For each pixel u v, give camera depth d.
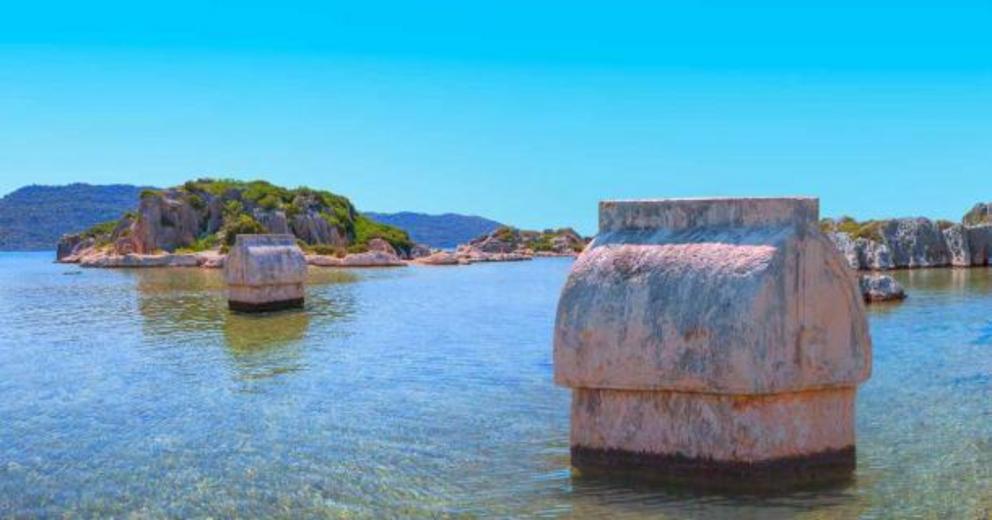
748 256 10.57
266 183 108.31
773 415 10.72
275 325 30.53
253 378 19.92
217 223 96.88
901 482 11.46
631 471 11.39
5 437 14.91
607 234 11.77
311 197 107.25
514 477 12.14
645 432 11.26
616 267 11.35
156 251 89.81
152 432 15.14
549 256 111.69
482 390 18.41
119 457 13.64
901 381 18.59
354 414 16.22
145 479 12.52
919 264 59.72
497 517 10.60
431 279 59.75
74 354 24.03
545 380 19.53
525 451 13.48
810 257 10.70
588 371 11.34
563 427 15.05
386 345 25.33
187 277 61.12
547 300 41.84
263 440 14.48
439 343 25.81
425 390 18.44
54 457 13.68
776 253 10.47
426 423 15.46
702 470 10.91
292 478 12.45
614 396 11.46
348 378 19.86
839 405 11.37
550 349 24.53
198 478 12.53
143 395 18.19
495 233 119.44
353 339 26.70
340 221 105.88
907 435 13.99
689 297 10.73
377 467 12.88
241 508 11.27
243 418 16.02
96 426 15.62
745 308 10.37
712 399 10.79
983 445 13.33
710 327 10.53
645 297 11.01
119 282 56.50
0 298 43.94
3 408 17.16
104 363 22.39
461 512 10.84
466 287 51.28
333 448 13.94
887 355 22.16
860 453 12.88
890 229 60.53
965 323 28.77
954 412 15.61
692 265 10.88
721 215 11.10
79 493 11.95
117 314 34.94
